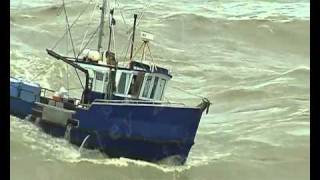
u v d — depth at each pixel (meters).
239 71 123.75
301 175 69.94
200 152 75.56
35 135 67.62
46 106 68.38
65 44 132.25
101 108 66.19
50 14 155.25
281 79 116.81
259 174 69.62
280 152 76.94
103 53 72.81
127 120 66.12
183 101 100.62
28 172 60.41
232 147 78.62
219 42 149.62
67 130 67.31
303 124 88.62
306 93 107.88
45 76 102.00
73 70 104.69
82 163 63.94
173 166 67.62
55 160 63.34
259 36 154.88
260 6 186.88
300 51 148.00
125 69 69.88
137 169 65.06
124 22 148.50
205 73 120.38
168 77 71.69
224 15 170.25
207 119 91.56
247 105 100.44
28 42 130.25
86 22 148.38
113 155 66.44
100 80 70.31
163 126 66.56
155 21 158.62
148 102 67.94
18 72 103.81
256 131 85.62
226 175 68.44
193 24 158.00
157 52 133.50
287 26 159.88
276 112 96.06
